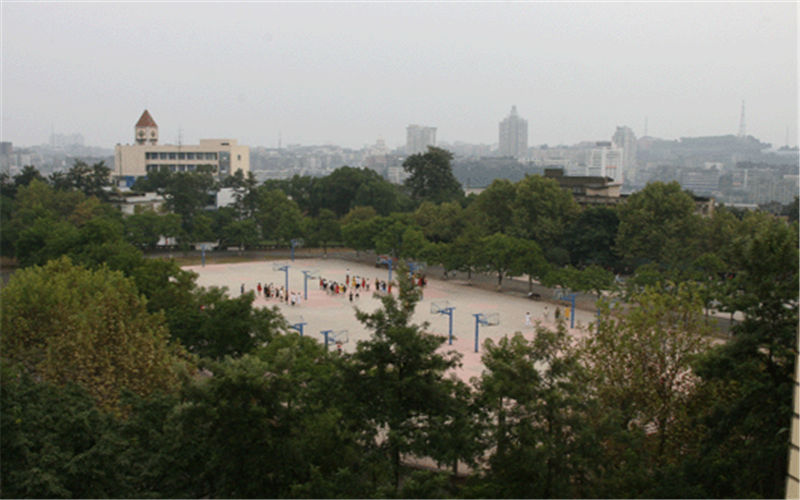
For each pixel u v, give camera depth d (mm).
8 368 35750
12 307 47312
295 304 88188
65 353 42125
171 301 60719
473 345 69438
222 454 28500
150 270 69000
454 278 109312
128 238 125750
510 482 29078
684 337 36562
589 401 29797
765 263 30391
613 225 111250
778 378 29875
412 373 29938
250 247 146000
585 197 133375
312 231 132125
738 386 33562
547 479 28578
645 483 29016
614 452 32500
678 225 100062
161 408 32625
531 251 92938
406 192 180875
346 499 26594
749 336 29734
